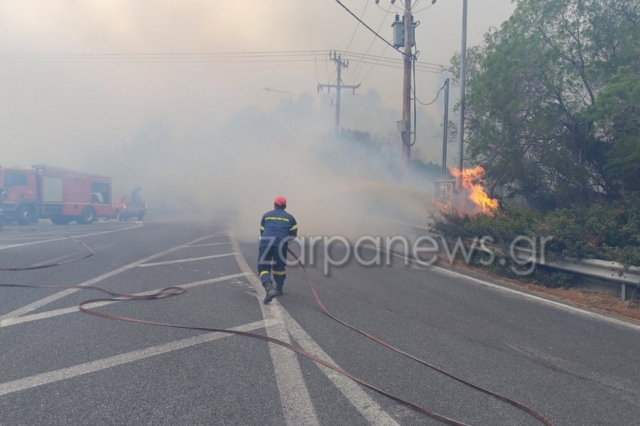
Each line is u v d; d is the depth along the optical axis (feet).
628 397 15.17
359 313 23.98
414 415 13.60
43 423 12.63
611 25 37.37
